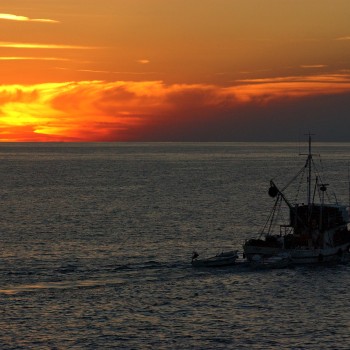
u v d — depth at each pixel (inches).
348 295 7342.5
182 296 7170.3
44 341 5944.9
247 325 6378.0
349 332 6245.1
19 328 6200.8
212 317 6565.0
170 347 5856.3
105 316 6525.6
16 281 7588.6
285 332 6220.5
